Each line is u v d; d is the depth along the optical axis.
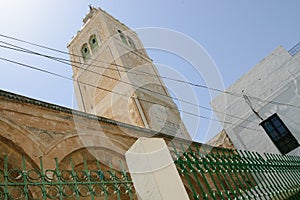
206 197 4.37
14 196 5.29
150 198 3.71
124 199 7.43
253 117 17.47
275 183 6.47
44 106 8.12
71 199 4.58
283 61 17.31
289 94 16.59
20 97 7.73
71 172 3.78
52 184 3.55
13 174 6.50
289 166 7.67
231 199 4.73
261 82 17.80
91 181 3.79
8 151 6.87
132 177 4.14
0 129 6.86
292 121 16.06
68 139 7.98
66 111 8.54
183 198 3.73
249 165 5.95
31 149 7.08
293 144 15.69
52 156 7.32
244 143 17.28
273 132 16.55
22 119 7.43
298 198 6.48
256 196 5.41
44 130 7.67
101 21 26.38
